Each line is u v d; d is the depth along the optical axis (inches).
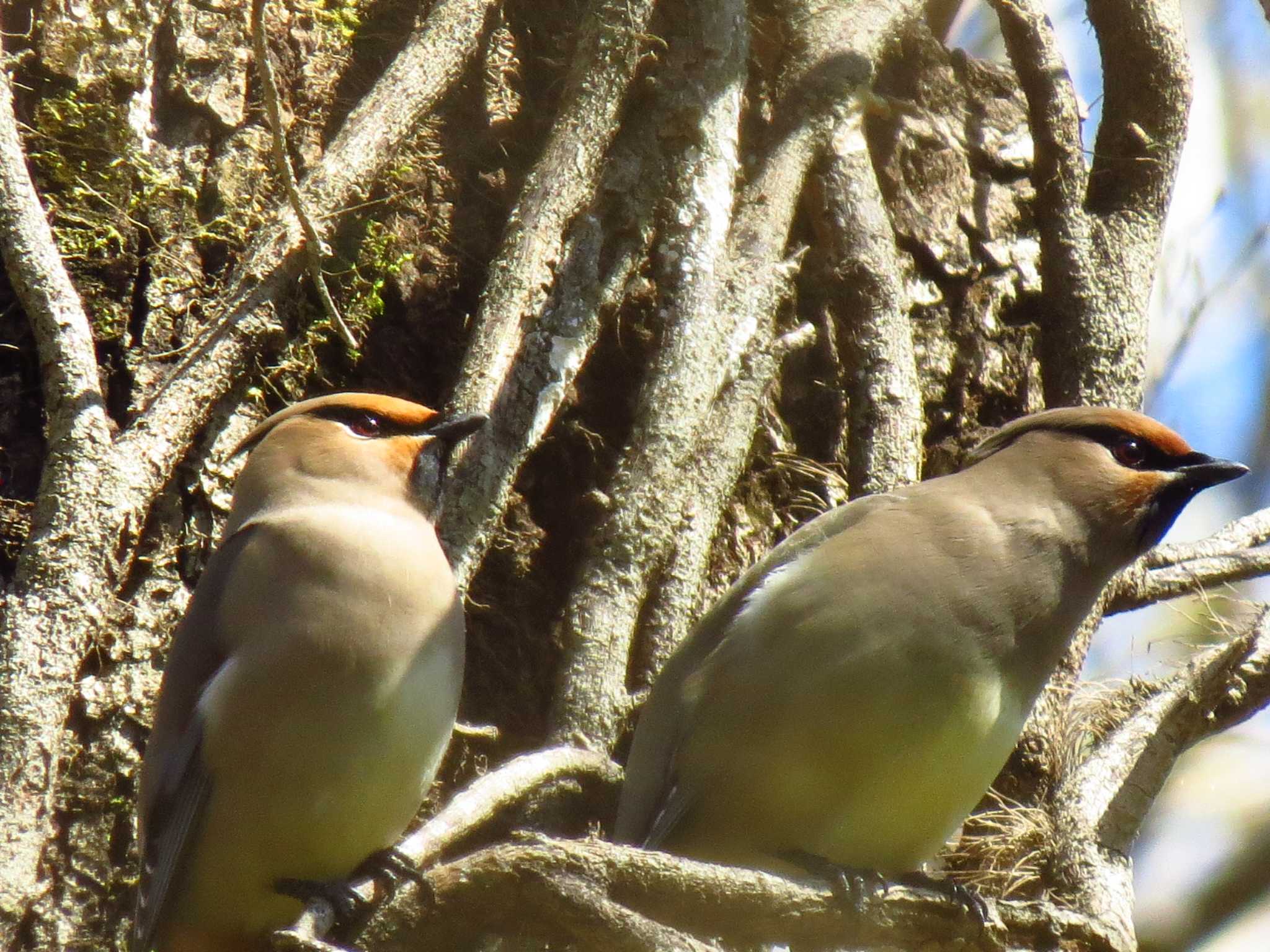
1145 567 423.2
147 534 342.0
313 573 320.5
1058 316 431.2
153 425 332.2
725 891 291.4
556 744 339.9
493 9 406.6
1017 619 337.7
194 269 362.9
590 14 402.6
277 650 315.6
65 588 310.8
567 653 349.4
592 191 389.7
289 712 313.9
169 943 329.1
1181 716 372.2
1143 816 362.9
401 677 317.1
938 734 327.0
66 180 359.9
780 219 404.5
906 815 329.4
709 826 340.5
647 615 358.3
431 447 354.0
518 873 283.7
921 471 414.6
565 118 393.1
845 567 335.3
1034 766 386.6
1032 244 450.9
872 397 395.2
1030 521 348.5
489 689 369.4
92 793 321.7
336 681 314.5
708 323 382.0
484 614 373.1
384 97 379.6
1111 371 424.8
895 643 327.3
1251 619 457.4
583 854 284.7
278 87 386.0
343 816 315.0
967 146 455.5
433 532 341.1
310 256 348.8
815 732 326.3
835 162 419.2
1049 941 327.9
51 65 364.8
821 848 332.8
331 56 396.5
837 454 408.5
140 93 371.2
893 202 437.7
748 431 379.9
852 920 311.4
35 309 327.9
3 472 342.3
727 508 390.9
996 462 362.3
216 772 316.2
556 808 332.2
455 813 316.2
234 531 338.0
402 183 394.6
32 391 348.8
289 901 327.0
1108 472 359.6
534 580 379.2
